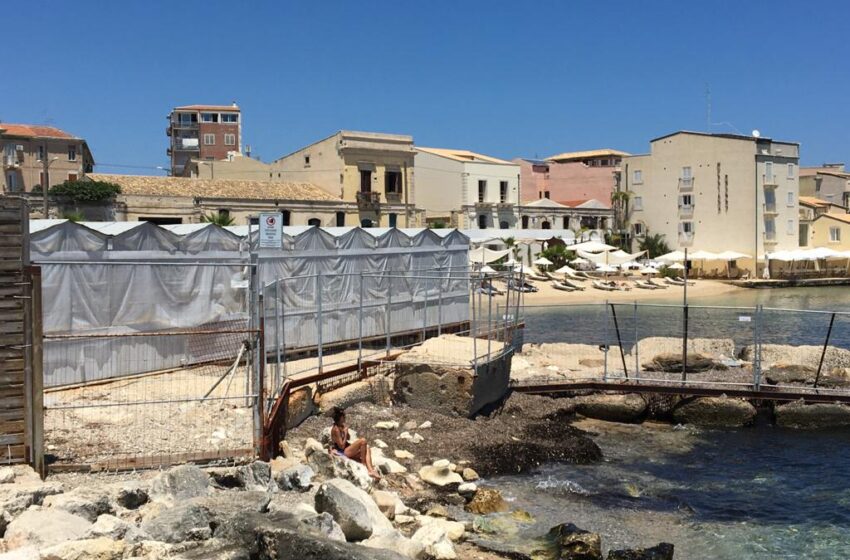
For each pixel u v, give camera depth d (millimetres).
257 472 12273
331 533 9953
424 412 19281
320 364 18391
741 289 84000
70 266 17484
